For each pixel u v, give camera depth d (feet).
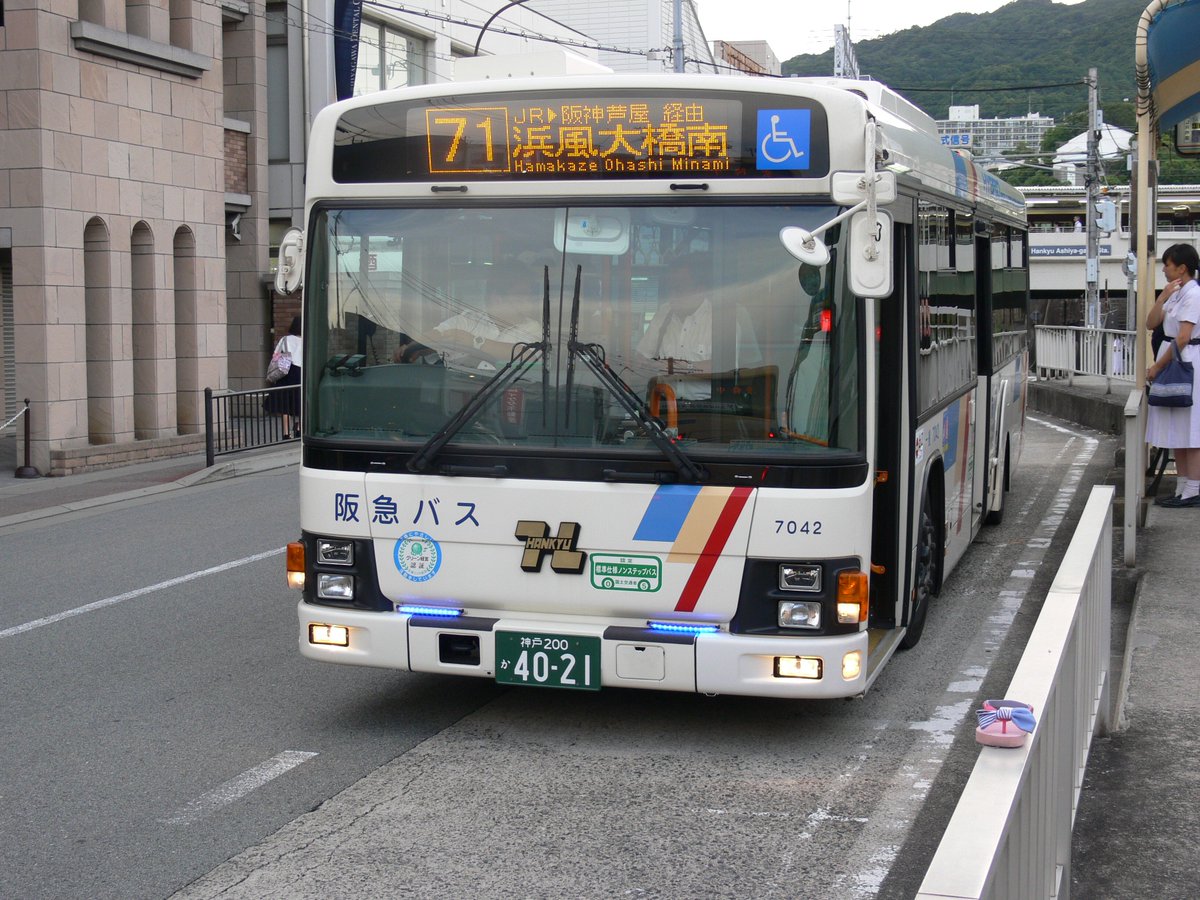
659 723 21.65
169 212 62.44
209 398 55.52
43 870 15.94
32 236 54.75
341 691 23.81
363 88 90.12
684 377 19.13
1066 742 12.69
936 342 25.64
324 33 84.23
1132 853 15.28
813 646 18.62
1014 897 8.66
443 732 21.30
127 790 18.74
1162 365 34.94
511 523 19.66
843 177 18.21
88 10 58.08
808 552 18.65
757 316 18.93
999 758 8.89
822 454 18.66
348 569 20.51
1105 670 19.04
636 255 19.38
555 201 19.69
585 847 16.48
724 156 19.13
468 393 19.98
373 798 18.31
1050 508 42.96
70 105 55.98
